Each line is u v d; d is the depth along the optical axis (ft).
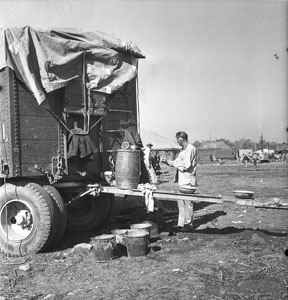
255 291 13.01
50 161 19.93
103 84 21.77
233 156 245.86
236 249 18.54
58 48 19.72
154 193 19.45
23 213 19.33
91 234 23.84
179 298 12.58
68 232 24.39
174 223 25.31
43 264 16.98
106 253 17.10
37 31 19.17
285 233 21.86
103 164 23.06
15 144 18.62
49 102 19.95
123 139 24.17
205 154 250.98
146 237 17.92
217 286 13.61
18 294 13.48
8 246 18.83
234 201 18.29
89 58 21.29
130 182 20.42
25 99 19.12
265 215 28.78
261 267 15.58
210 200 18.83
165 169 113.60
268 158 183.93
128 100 24.90
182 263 16.46
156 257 17.51
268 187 53.26
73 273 15.65
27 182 19.25
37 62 19.06
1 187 19.39
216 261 16.61
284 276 14.44
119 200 35.94
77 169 21.47
